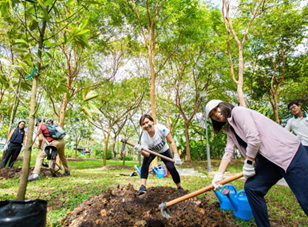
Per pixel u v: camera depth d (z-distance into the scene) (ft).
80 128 77.00
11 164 22.25
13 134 22.38
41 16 6.85
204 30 38.78
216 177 8.13
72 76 30.60
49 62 6.70
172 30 35.01
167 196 9.66
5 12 6.45
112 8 30.60
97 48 32.71
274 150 6.57
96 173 25.00
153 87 31.27
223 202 10.17
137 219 7.79
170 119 62.39
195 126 62.13
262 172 6.98
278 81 45.62
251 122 6.85
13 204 5.21
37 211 5.52
